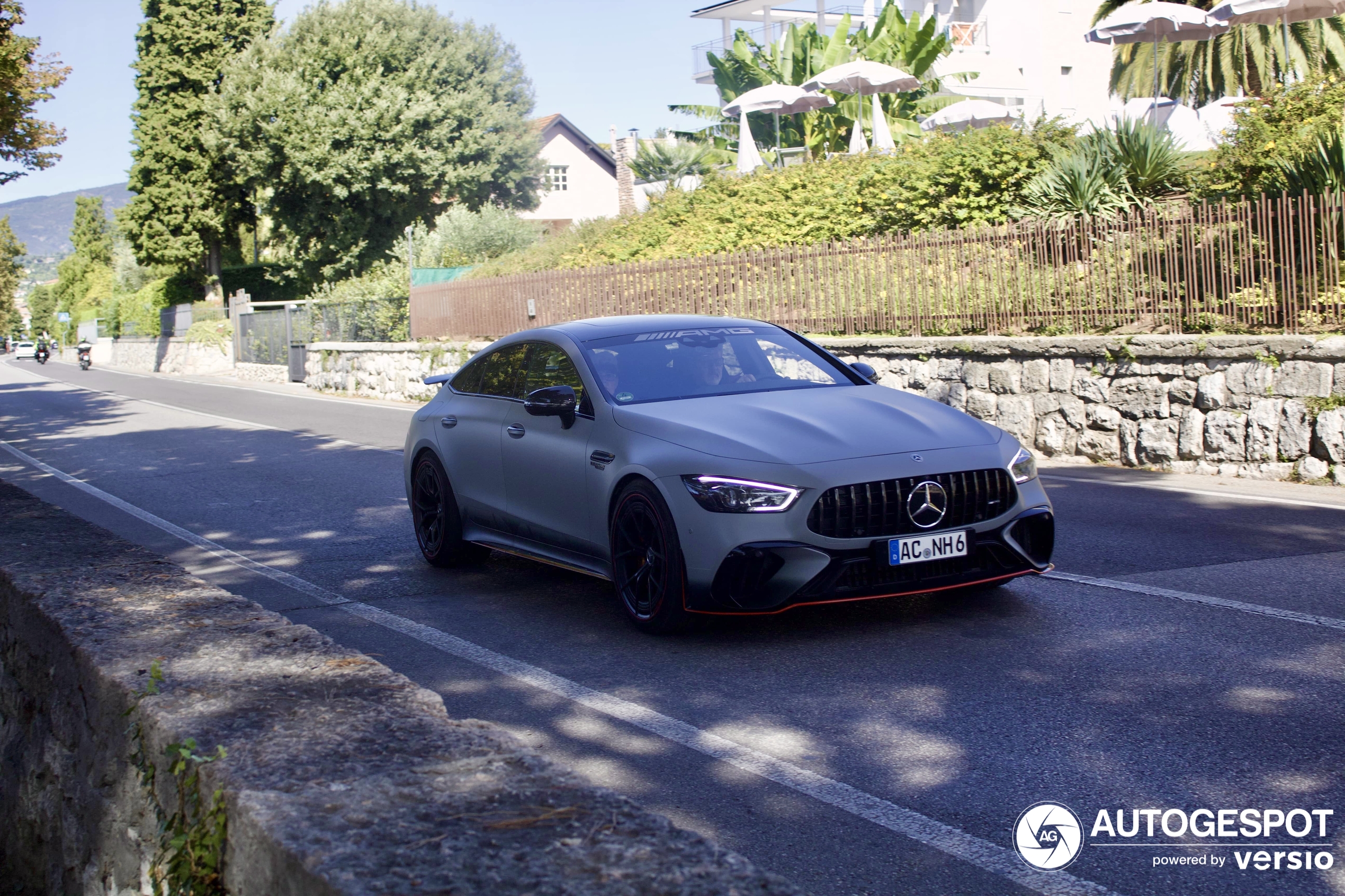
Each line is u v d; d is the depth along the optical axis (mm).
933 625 5379
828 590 4945
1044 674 4562
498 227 34500
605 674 4871
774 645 5180
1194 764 3584
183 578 3904
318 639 3141
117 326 62719
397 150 41969
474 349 21188
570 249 26031
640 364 6180
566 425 6016
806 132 33875
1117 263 11578
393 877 1690
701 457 5148
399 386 23688
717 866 1710
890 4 33906
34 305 138125
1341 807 3234
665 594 5203
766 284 15352
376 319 26406
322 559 7789
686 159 39625
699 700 4465
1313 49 30234
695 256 21234
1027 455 5543
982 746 3818
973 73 37875
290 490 11250
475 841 1812
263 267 50531
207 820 2129
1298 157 12016
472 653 5301
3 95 18141
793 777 3629
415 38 42750
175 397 27812
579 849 1773
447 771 2139
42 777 3400
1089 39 22781
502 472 6523
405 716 2490
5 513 5234
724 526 4973
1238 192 13102
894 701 4328
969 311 12914
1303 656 4633
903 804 3381
